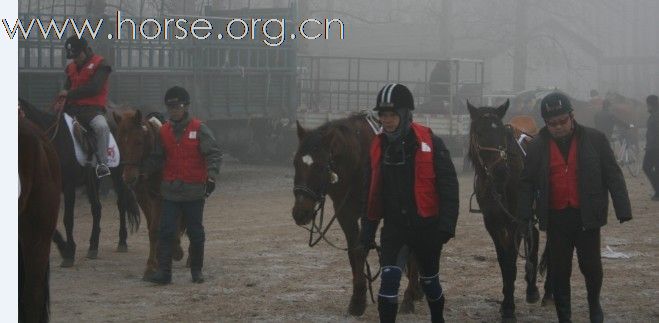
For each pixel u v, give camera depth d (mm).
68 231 12062
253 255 12945
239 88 24531
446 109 28594
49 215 6984
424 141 7207
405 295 9328
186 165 10711
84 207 19172
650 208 19078
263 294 10227
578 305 9781
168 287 10656
